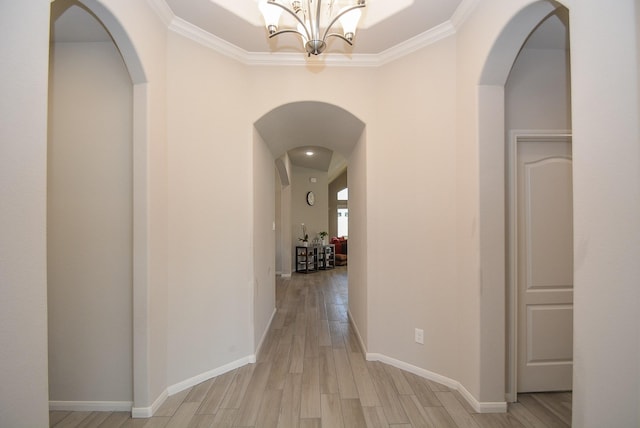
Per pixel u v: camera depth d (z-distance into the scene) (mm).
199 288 2322
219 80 2471
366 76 2727
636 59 945
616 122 1001
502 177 1981
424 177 2404
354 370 2531
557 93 2182
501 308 1984
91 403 1974
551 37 2043
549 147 2201
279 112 2811
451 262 2246
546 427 1821
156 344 1995
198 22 2213
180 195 2195
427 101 2389
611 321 1021
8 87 968
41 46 1075
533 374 2189
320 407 2016
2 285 955
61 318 1980
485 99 1967
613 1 1010
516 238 2150
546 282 2180
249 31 2332
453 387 2232
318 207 8516
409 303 2496
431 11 2107
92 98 1988
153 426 1827
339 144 3662
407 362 2512
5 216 963
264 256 3338
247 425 1841
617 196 1000
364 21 2309
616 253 1003
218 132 2461
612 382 1019
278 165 5691
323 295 5324
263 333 3234
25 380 1022
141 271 1897
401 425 1839
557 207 2186
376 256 2707
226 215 2523
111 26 1642
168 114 2133
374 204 2707
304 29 1637
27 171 1030
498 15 1718
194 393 2180
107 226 1975
